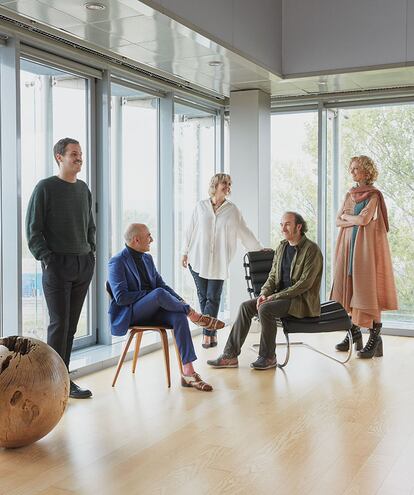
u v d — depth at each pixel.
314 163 7.98
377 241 6.21
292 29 6.98
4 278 5.11
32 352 3.78
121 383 5.28
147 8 4.59
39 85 5.61
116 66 6.27
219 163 8.40
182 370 5.17
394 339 7.22
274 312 5.68
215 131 8.40
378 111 7.71
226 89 7.61
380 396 4.91
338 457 3.67
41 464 3.57
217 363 5.85
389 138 7.66
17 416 3.62
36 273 5.60
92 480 3.37
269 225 7.89
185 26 5.06
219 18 5.62
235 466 3.54
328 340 7.07
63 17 4.82
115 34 5.28
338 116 7.92
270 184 8.04
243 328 5.86
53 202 4.64
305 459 3.64
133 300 5.09
